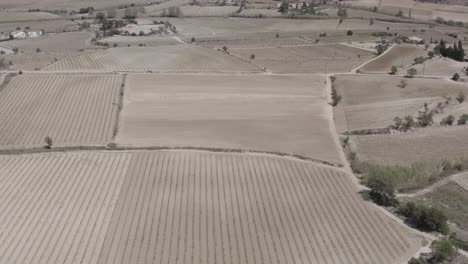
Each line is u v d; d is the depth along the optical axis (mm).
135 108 89125
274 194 62500
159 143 76062
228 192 62750
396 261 49906
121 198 60844
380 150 75000
